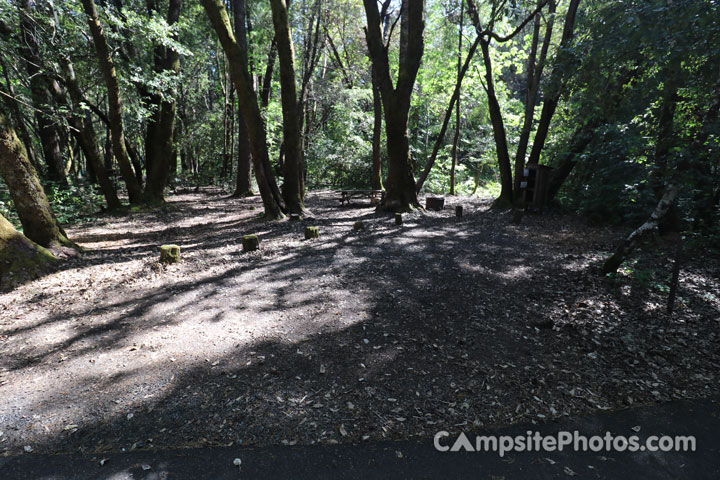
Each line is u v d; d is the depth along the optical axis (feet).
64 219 37.63
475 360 12.56
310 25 50.65
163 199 47.60
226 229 33.47
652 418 10.02
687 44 16.30
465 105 76.95
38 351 12.73
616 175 30.94
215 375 11.39
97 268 21.18
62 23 33.58
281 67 35.42
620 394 11.03
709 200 25.62
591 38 22.59
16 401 10.21
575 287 18.75
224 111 78.38
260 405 10.12
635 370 12.21
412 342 13.56
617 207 31.96
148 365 11.87
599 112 30.48
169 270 20.88
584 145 37.76
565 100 30.30
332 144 76.38
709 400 10.80
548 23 37.40
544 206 41.09
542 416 10.03
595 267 21.02
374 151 60.90
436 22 65.87
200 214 43.55
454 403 10.43
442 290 18.37
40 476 7.88
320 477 7.91
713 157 19.65
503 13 36.37
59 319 15.07
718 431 9.53
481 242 27.78
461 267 21.83
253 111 34.09
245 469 8.08
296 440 8.96
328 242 27.25
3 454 8.49
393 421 9.67
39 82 41.45
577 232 30.55
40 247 20.76
